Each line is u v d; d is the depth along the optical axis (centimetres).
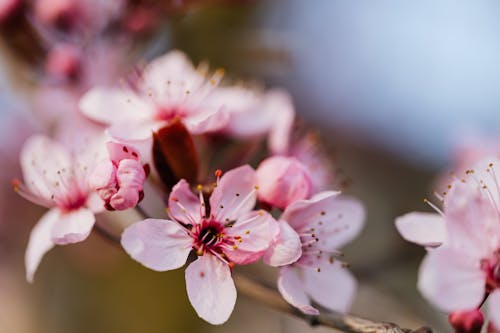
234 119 23
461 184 20
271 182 21
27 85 27
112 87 26
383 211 29
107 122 22
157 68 23
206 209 21
